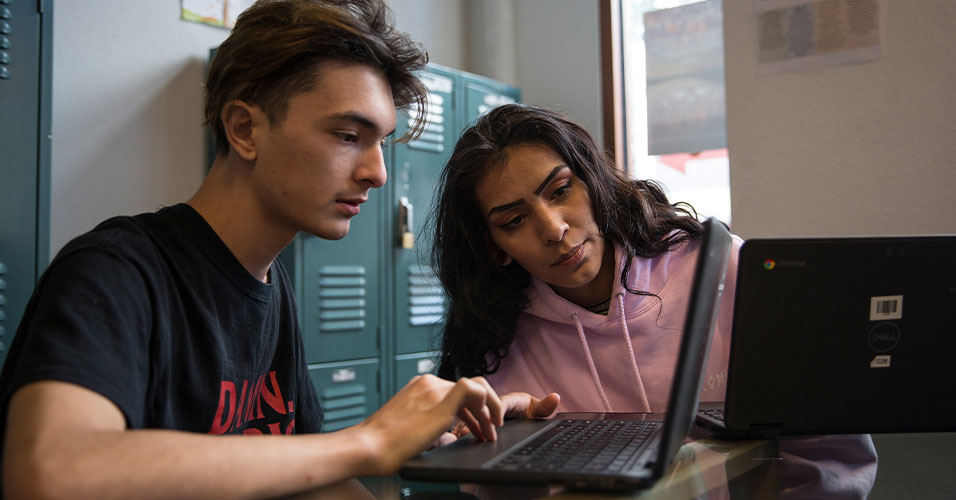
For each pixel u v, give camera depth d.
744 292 0.90
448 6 3.71
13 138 1.79
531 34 3.78
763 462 0.91
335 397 2.64
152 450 0.62
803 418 0.92
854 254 0.90
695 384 0.77
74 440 0.61
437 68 3.06
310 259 2.58
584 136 1.30
